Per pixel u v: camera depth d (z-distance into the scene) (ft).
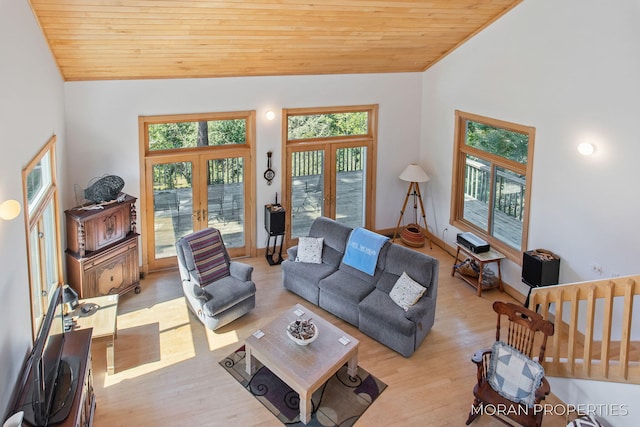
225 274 20.40
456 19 20.77
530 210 20.52
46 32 16.39
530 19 19.45
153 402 15.25
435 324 19.79
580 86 17.60
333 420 14.74
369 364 17.30
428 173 27.50
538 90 19.47
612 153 16.67
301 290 21.39
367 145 26.78
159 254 23.81
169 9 16.21
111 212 19.90
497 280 22.39
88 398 13.96
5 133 11.69
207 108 22.77
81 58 18.66
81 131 20.83
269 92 23.76
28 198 14.57
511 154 21.70
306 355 15.55
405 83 26.68
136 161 22.06
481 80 22.56
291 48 20.90
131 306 20.61
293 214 26.30
